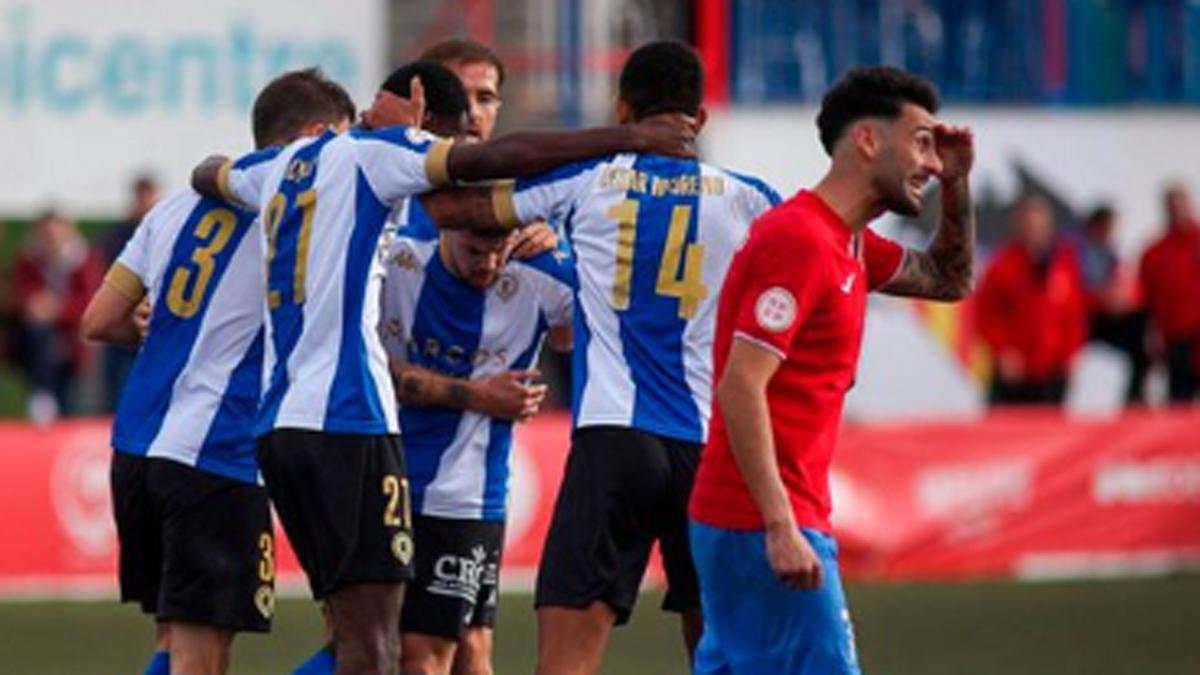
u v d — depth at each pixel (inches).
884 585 2206.0
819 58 2753.4
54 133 2608.3
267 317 1095.0
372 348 1079.0
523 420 1224.8
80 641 1801.2
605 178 1159.0
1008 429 2327.8
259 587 1178.0
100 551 2133.4
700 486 995.3
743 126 2728.8
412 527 1195.9
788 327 958.4
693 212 1155.3
